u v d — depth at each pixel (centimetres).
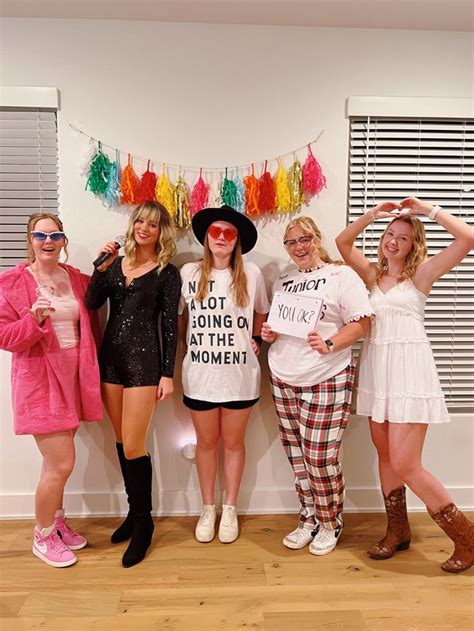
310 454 217
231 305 223
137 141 243
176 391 254
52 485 211
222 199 241
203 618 183
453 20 236
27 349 204
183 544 231
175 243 241
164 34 238
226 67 241
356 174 252
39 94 235
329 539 226
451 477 264
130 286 218
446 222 202
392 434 208
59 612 186
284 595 196
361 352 223
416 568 214
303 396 218
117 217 246
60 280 218
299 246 217
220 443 258
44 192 246
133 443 218
